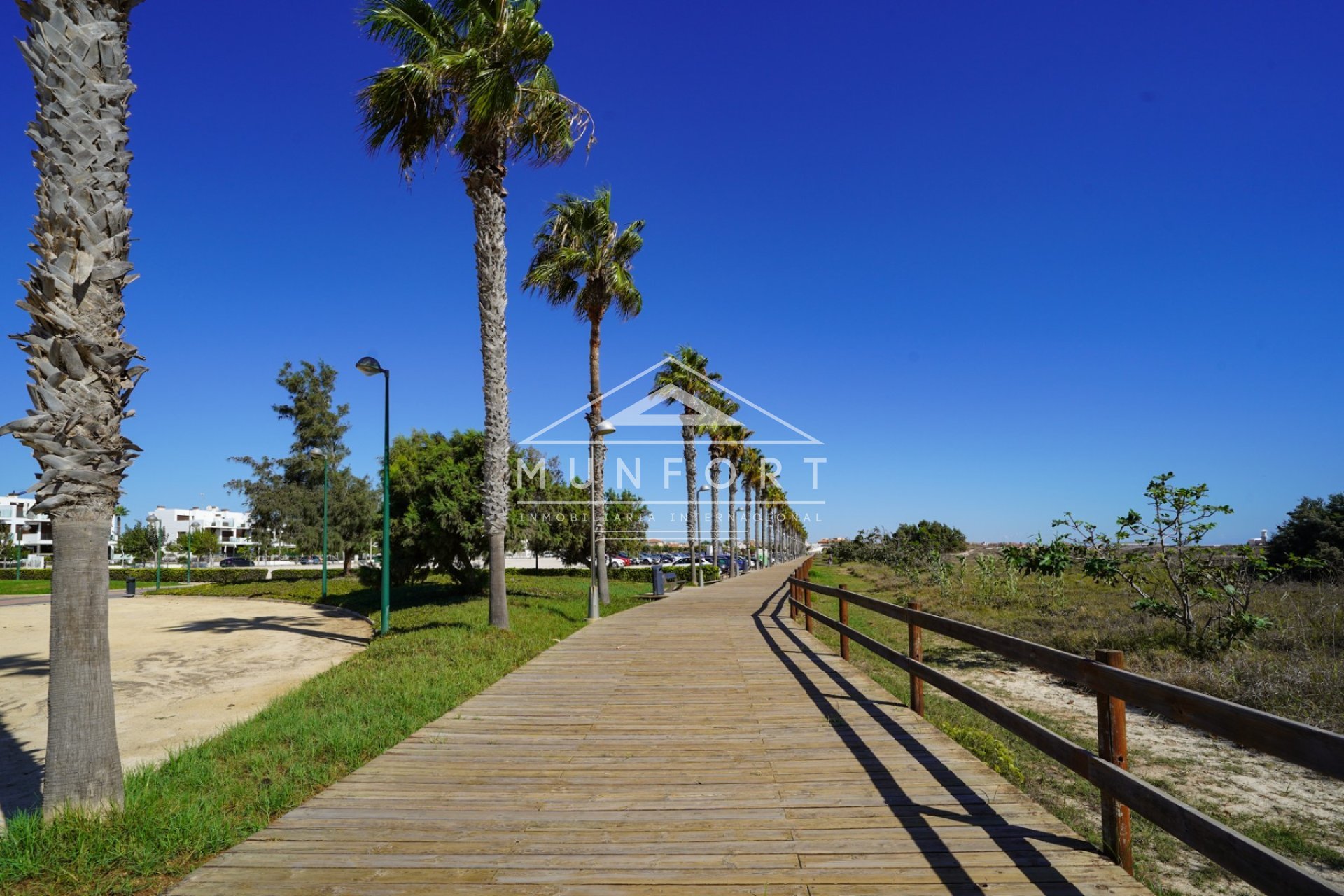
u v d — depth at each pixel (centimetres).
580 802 457
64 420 428
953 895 327
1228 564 1133
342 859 374
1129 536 1184
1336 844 484
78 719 430
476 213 1354
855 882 342
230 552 10388
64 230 430
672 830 411
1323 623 1143
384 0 1234
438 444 2178
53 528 438
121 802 441
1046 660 411
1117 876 344
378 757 557
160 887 353
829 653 1093
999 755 604
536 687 841
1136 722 812
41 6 434
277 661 1381
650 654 1102
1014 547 1372
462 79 1264
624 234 2036
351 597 2803
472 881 348
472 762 545
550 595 2370
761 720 666
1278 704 770
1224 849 248
